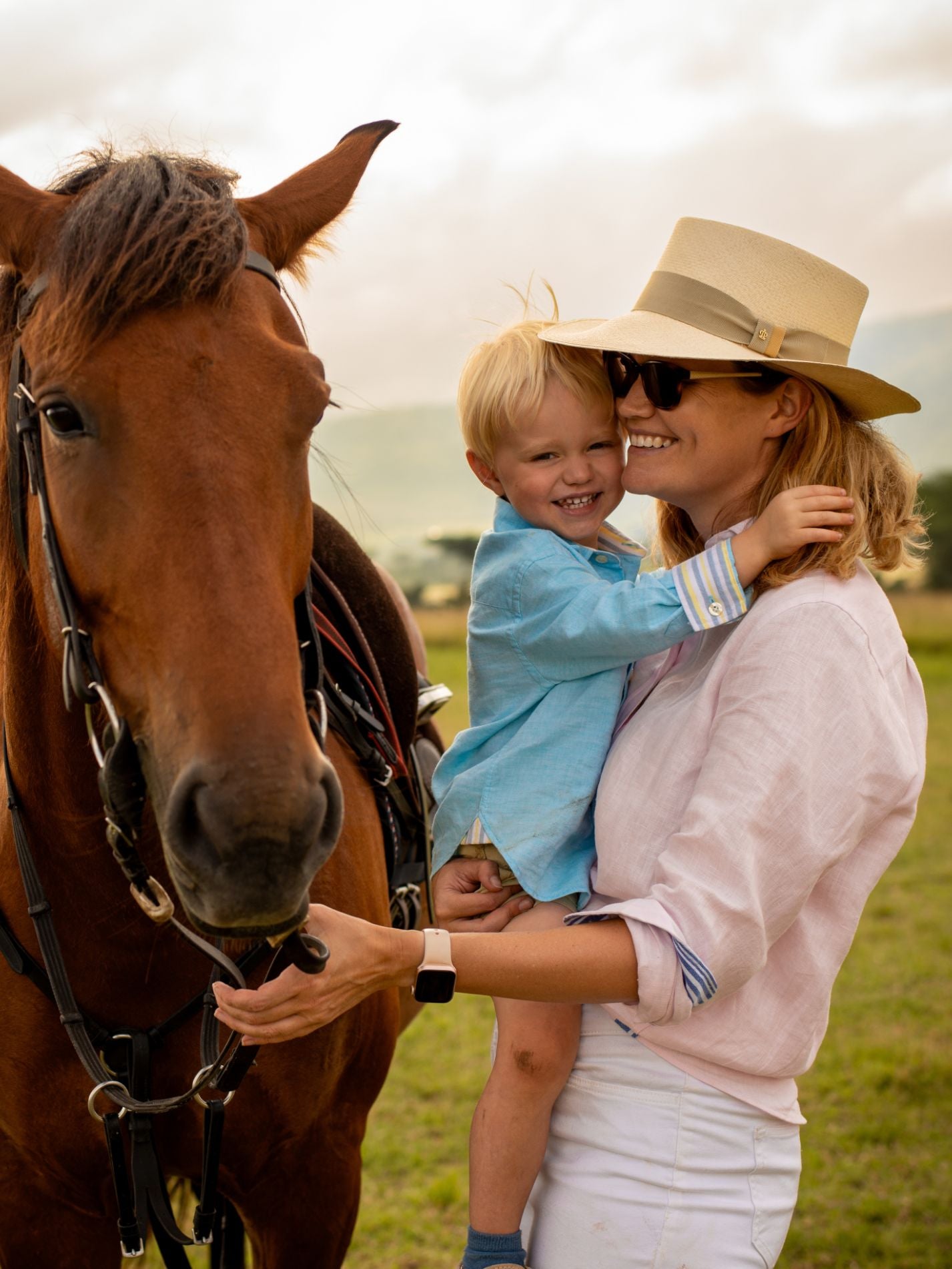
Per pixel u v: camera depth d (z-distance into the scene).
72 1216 1.70
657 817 1.44
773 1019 1.43
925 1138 3.42
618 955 1.30
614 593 1.53
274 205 1.49
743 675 1.37
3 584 1.49
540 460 1.76
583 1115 1.51
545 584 1.65
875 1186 3.19
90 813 1.46
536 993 1.30
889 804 1.37
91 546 1.19
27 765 1.50
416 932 1.28
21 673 1.47
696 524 1.63
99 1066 1.51
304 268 1.58
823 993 1.44
